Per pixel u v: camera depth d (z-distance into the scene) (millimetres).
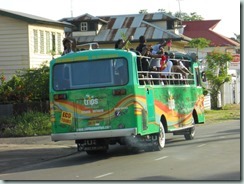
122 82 16938
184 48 55938
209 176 12625
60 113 17406
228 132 25250
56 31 40875
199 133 25703
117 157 17734
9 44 37438
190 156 16578
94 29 52750
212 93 48844
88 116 17094
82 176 13875
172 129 20062
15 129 26859
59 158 18953
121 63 17000
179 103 21047
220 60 47812
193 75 23531
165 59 19875
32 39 37688
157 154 17688
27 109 28875
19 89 29500
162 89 19234
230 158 15656
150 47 19359
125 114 16844
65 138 17266
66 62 17453
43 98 29453
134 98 16812
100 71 17141
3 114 28891
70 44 19828
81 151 19375
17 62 37281
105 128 16969
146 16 55969
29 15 39844
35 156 19531
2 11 36969
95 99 17047
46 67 30031
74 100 17250
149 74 18391
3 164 17609
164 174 13250
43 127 27219
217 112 44125
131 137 17531
